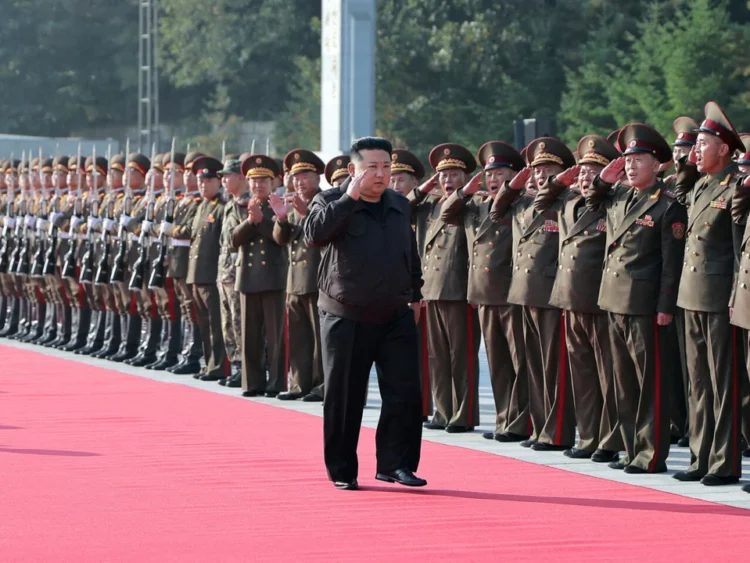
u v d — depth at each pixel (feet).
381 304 47.85
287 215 74.08
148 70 267.80
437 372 64.44
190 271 83.41
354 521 42.57
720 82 238.68
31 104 353.72
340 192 48.85
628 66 258.57
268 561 37.29
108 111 357.61
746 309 47.67
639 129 52.75
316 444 58.23
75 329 103.45
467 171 63.93
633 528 41.70
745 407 56.65
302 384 73.97
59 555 37.91
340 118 147.13
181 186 90.68
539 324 57.88
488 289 60.59
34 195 108.58
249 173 75.46
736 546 39.34
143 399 74.13
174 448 57.06
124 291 93.97
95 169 99.55
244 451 56.29
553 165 57.16
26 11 351.25
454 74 278.67
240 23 325.83
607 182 53.52
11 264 111.04
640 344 52.65
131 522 42.32
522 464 54.13
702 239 50.37
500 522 42.50
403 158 67.51
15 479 49.85
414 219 66.64
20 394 76.18
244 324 75.41
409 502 45.73
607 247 53.62
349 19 146.72
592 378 55.88
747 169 49.14
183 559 37.45
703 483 49.78
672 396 61.36
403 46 278.67
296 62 307.58
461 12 291.17
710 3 257.34
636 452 52.85
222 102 328.90
